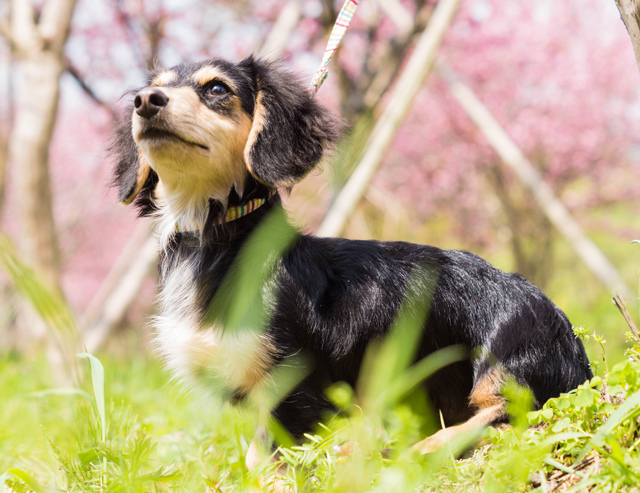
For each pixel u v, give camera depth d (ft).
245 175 9.11
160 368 9.74
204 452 9.50
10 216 47.52
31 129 23.81
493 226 42.83
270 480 7.45
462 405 8.93
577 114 39.04
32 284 6.91
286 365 8.17
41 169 23.93
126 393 14.17
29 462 9.66
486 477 6.18
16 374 21.04
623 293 26.13
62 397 13.70
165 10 35.50
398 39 26.37
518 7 40.47
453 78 27.25
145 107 8.43
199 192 9.01
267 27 37.11
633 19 7.75
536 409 8.16
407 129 40.91
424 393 8.93
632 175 41.16
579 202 40.98
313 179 9.15
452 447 7.13
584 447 6.15
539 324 8.52
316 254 8.93
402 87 19.88
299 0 24.08
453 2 19.70
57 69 24.03
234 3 37.09
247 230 8.87
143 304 41.09
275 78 9.45
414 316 8.68
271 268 8.36
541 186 27.12
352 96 26.61
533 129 38.29
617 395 7.34
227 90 9.16
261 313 8.16
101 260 52.54
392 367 7.61
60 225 50.57
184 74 9.60
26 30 23.82
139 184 9.84
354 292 8.75
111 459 7.59
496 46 39.42
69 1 24.04
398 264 9.07
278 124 9.07
